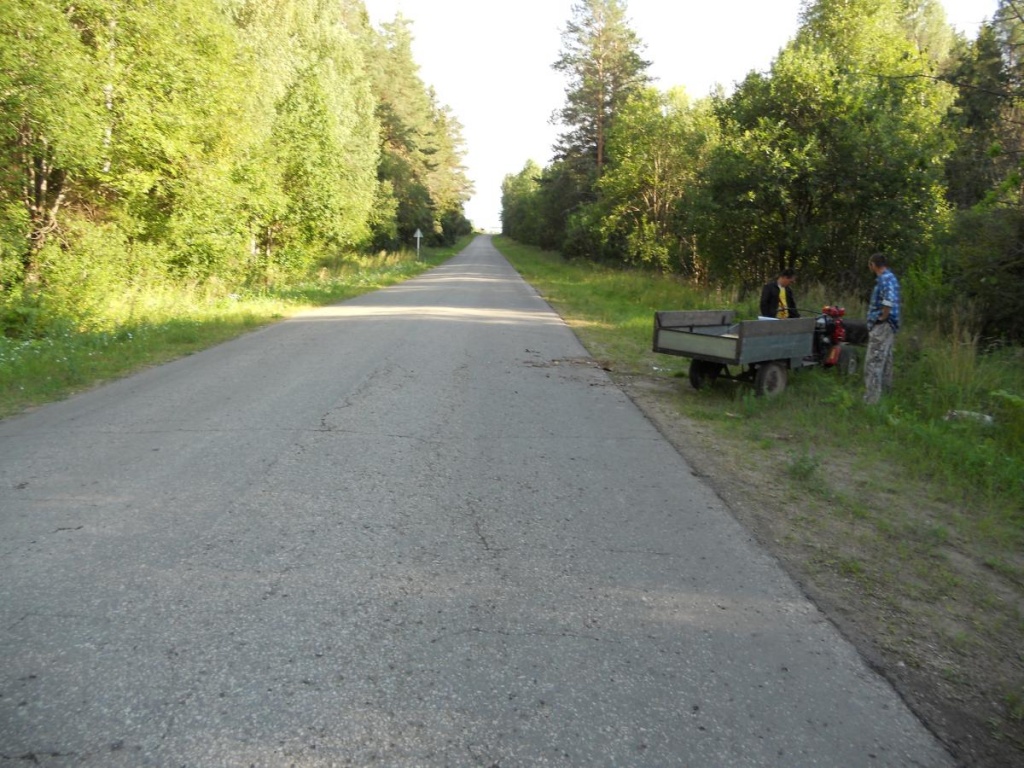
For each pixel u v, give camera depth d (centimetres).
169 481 556
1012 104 1174
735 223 1892
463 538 468
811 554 470
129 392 877
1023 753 291
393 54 5616
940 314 1343
